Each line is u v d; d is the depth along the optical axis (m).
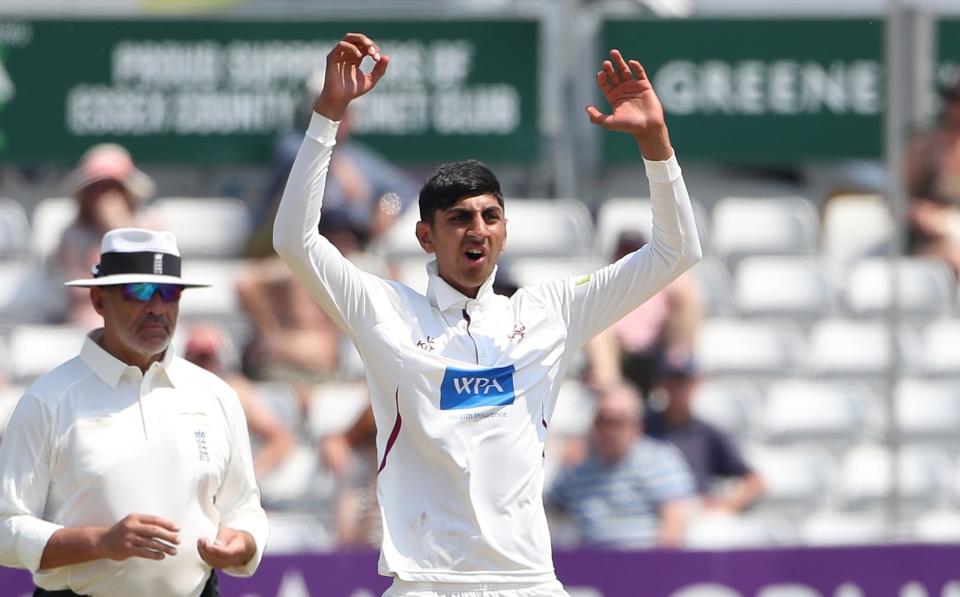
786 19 38.47
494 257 16.66
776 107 38.50
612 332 34.09
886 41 37.12
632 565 26.89
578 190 40.28
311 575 26.17
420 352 16.36
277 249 16.22
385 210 36.12
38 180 40.34
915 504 35.41
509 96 37.50
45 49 36.94
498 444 16.23
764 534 31.75
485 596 16.05
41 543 16.73
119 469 17.33
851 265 40.88
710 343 37.31
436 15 37.28
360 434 30.84
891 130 35.59
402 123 37.31
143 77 37.09
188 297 36.00
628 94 16.73
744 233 40.28
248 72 37.16
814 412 36.34
